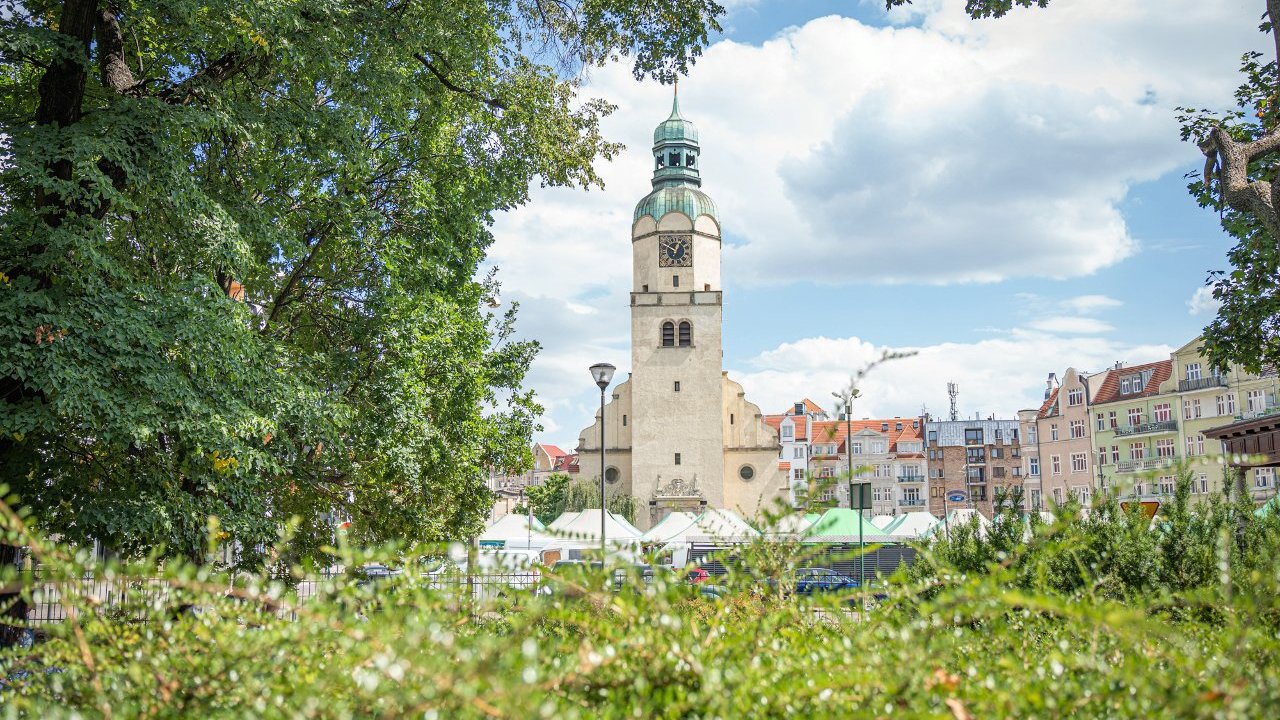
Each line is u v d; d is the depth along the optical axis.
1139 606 3.42
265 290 16.86
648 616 2.96
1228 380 60.62
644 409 69.50
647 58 15.95
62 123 11.86
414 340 16.89
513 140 18.77
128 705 2.69
